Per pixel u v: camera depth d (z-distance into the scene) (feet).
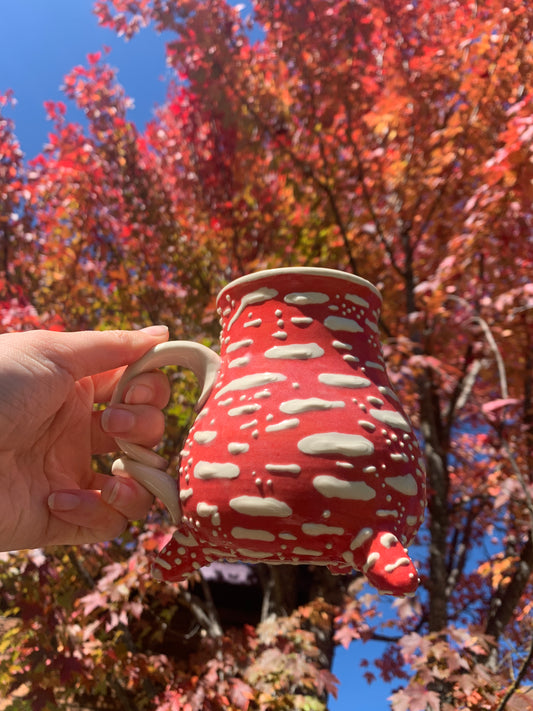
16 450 0.95
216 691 2.15
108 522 0.98
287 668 2.18
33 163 3.57
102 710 2.81
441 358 3.15
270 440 0.65
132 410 0.84
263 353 0.72
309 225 3.57
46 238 3.69
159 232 3.62
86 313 3.47
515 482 2.31
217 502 0.66
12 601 2.21
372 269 3.48
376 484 0.64
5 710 2.17
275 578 3.36
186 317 3.64
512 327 2.75
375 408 0.69
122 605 2.19
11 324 2.17
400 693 1.69
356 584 2.88
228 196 3.36
